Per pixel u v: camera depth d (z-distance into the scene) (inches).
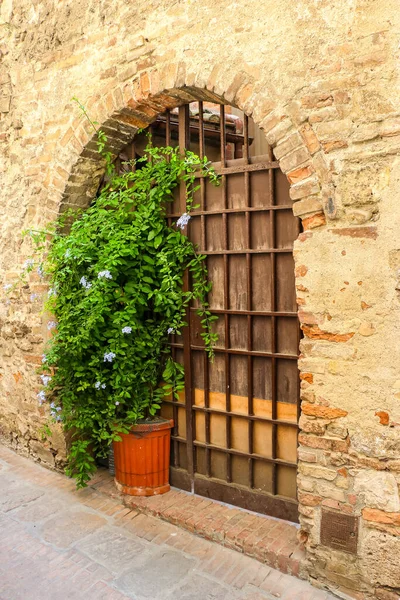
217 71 122.7
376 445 105.8
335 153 106.2
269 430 139.0
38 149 171.2
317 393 113.1
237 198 138.8
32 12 168.4
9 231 185.9
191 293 145.9
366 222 103.8
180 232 149.9
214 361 148.4
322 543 114.3
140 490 154.9
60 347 155.4
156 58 135.6
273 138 114.2
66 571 122.9
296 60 109.9
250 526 134.5
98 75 150.5
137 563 125.5
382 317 103.3
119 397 148.8
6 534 139.3
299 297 113.8
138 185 150.5
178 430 159.8
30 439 188.7
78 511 150.9
